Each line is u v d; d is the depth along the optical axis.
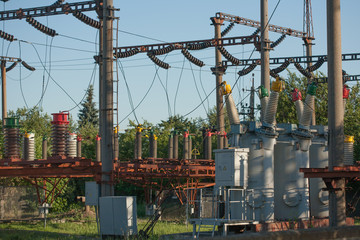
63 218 36.59
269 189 21.78
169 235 22.66
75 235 26.09
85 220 35.41
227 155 21.34
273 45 46.53
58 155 26.34
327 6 19.28
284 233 9.61
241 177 21.20
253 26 40.84
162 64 37.28
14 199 38.38
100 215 24.56
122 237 23.84
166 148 50.53
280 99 61.12
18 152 27.80
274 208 22.78
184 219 36.81
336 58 19.08
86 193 26.73
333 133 18.92
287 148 22.95
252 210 21.25
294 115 60.59
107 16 26.19
